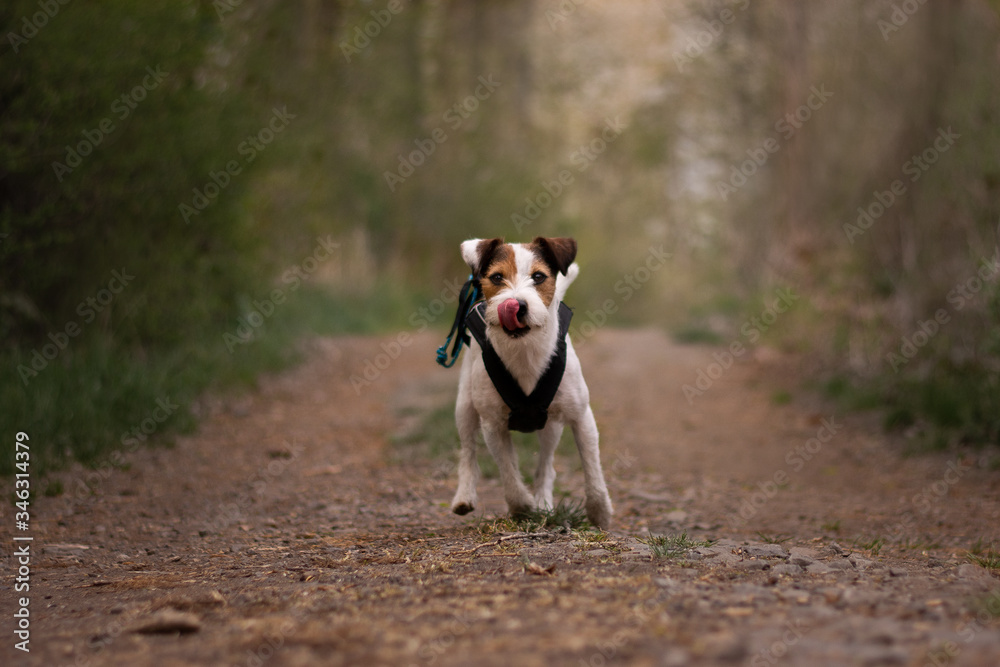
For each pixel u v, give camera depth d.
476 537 4.62
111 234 8.89
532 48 24.09
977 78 9.59
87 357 8.81
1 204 8.12
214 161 9.82
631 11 24.27
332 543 4.86
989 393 7.80
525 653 2.47
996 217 8.60
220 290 11.17
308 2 14.25
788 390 10.86
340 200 16.62
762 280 16.91
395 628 2.78
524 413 4.66
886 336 10.32
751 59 18.73
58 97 7.50
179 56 9.06
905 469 7.36
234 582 3.82
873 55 13.09
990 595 3.02
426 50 19.34
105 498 6.21
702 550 4.12
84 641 2.95
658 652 2.44
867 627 2.63
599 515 4.91
